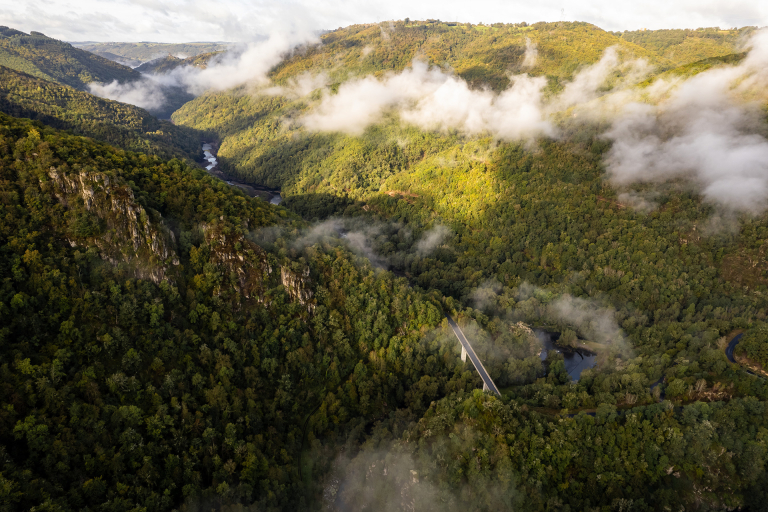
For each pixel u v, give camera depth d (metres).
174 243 145.88
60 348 112.00
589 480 121.12
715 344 162.12
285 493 120.94
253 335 148.00
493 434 126.88
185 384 124.81
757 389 131.12
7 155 135.12
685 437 122.06
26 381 101.19
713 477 117.38
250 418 129.88
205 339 138.50
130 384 114.88
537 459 121.62
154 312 128.50
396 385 162.88
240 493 112.88
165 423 113.88
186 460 111.94
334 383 158.62
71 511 90.19
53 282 118.50
